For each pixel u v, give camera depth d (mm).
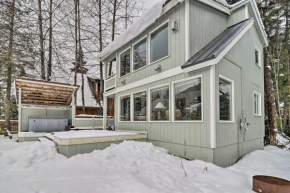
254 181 3299
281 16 12945
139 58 7711
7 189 2744
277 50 12555
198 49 5797
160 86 6398
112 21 15133
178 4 5844
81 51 15188
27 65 13070
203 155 4816
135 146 5547
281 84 12617
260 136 8070
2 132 12273
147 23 6637
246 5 6875
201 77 4992
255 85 7879
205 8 6273
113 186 2990
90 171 3709
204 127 4820
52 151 5117
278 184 3070
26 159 4250
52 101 10969
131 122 7867
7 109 12023
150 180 3395
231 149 5426
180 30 5758
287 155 6984
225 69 5379
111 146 5527
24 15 13242
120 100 8945
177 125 5613
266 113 10969
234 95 5785
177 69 5746
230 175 3938
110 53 9938
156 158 4930
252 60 7648
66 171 3693
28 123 9516
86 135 5664
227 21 7301
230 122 5457
